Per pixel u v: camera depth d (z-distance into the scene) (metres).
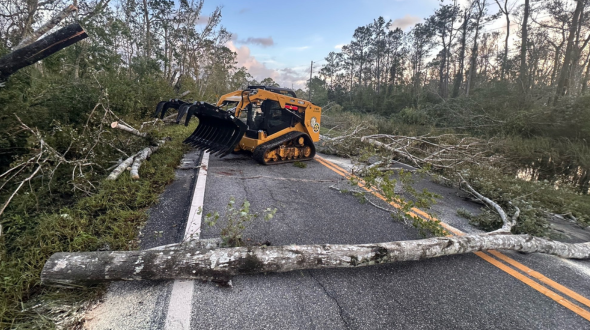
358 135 10.52
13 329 1.96
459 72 26.88
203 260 2.54
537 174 10.09
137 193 4.23
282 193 5.16
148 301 2.34
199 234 3.33
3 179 4.12
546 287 3.01
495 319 2.48
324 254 2.82
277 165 7.16
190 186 5.09
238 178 5.75
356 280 2.83
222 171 6.11
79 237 2.89
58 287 2.32
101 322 2.10
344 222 4.19
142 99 9.93
